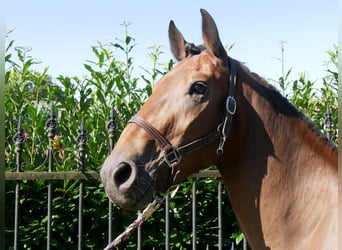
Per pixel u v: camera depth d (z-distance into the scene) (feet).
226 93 7.90
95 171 13.83
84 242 14.67
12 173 13.26
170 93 7.82
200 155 7.84
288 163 7.96
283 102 8.25
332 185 7.76
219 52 7.97
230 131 7.86
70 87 16.43
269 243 7.82
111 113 13.97
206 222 15.37
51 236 13.78
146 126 7.73
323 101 17.89
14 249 13.47
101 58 16.61
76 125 15.89
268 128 8.04
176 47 8.55
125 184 7.50
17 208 13.48
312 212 7.72
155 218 15.03
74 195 14.40
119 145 7.77
